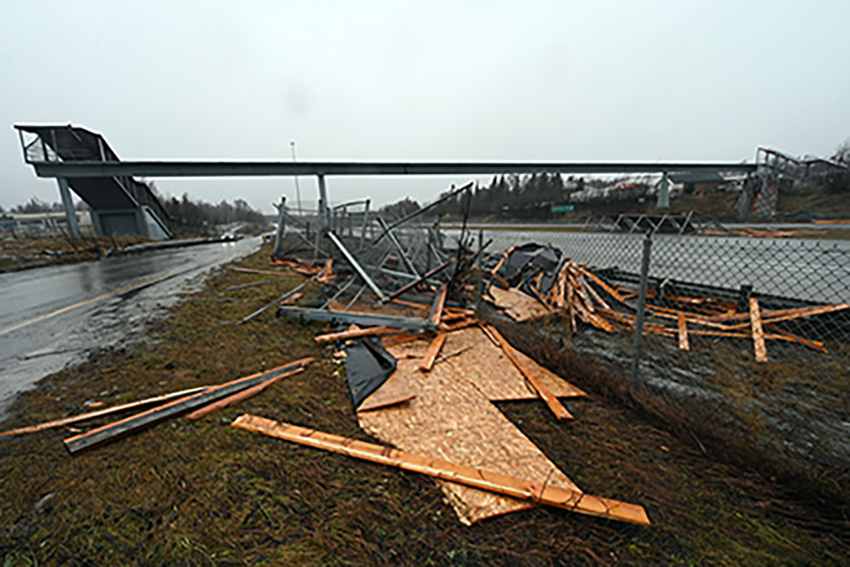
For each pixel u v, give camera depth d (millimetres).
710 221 21266
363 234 10633
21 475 2447
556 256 9867
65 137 21438
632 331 5723
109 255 19281
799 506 2197
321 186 27656
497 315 6773
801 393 3660
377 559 1829
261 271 12250
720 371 4238
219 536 1962
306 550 1874
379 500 2219
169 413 3145
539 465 2557
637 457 2678
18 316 6742
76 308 7316
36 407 3418
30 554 1866
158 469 2496
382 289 8219
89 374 4152
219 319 6375
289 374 4066
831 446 2824
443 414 3254
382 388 3711
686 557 1868
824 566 1814
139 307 7355
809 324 5059
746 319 5320
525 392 3686
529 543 1936
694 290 6531
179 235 35438
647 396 3387
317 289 8594
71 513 2127
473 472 2408
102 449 2719
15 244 20328
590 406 3441
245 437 2875
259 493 2275
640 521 2018
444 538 1959
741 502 2238
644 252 3199
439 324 5617
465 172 32250
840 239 14477
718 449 2686
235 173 24750
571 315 5980
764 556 1875
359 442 2762
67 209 23516
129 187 26797
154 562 1814
